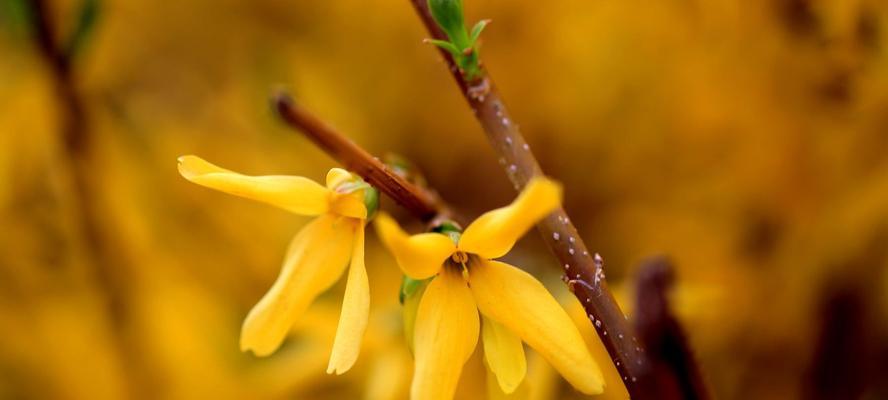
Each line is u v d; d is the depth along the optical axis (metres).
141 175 0.45
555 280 0.36
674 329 0.26
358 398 0.42
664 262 0.26
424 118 0.49
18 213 0.43
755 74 0.42
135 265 0.42
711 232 0.43
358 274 0.27
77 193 0.39
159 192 0.45
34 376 0.43
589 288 0.27
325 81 0.48
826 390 0.42
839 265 0.41
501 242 0.26
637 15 0.44
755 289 0.42
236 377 0.43
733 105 0.43
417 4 0.29
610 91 0.45
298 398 0.42
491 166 0.49
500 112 0.28
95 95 0.44
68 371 0.42
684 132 0.45
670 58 0.44
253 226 0.46
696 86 0.44
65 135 0.39
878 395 0.41
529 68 0.46
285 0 0.49
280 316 0.27
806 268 0.42
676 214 0.45
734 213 0.43
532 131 0.47
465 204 0.49
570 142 0.47
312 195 0.27
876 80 0.40
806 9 0.41
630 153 0.46
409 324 0.28
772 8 0.41
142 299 0.42
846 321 0.42
